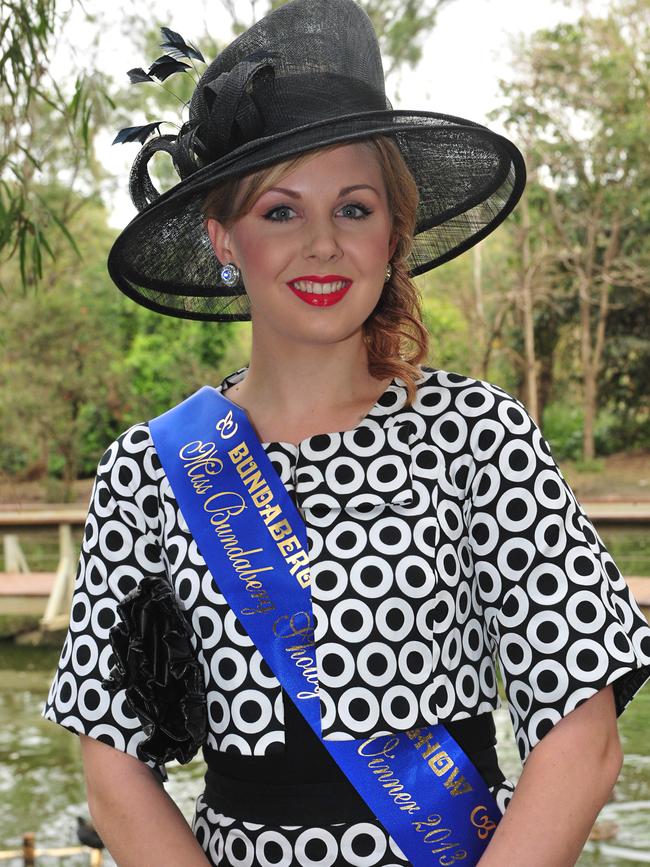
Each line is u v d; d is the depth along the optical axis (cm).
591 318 2273
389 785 114
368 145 121
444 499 118
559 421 2444
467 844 115
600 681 112
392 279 131
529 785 110
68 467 2108
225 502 123
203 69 140
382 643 115
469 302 2320
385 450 120
